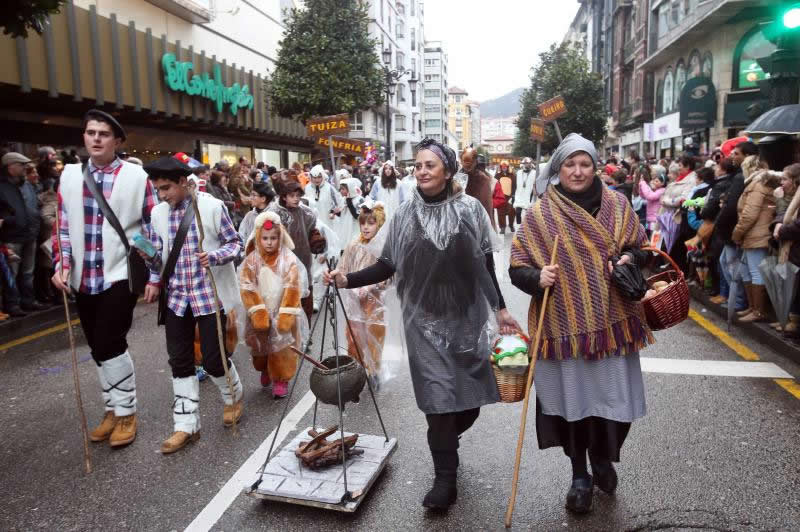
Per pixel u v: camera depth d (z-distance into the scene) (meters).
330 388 3.38
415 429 4.32
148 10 16.31
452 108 152.12
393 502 3.36
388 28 51.78
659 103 31.27
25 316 7.94
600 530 3.05
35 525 3.27
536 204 3.24
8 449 4.25
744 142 7.48
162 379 5.64
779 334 6.09
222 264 4.26
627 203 3.19
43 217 8.39
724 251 6.90
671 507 3.23
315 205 9.90
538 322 3.12
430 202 3.33
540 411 3.22
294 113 20.36
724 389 4.94
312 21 19.89
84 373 5.93
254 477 3.62
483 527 3.10
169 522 3.25
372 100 20.94
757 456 3.77
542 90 40.44
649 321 3.21
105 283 4.12
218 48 20.70
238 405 4.55
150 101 14.29
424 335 3.25
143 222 4.26
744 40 21.03
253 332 4.89
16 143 13.08
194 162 10.09
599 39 52.59
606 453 3.17
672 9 27.22
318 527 3.14
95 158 4.10
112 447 4.20
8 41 10.12
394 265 3.45
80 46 11.86
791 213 5.52
